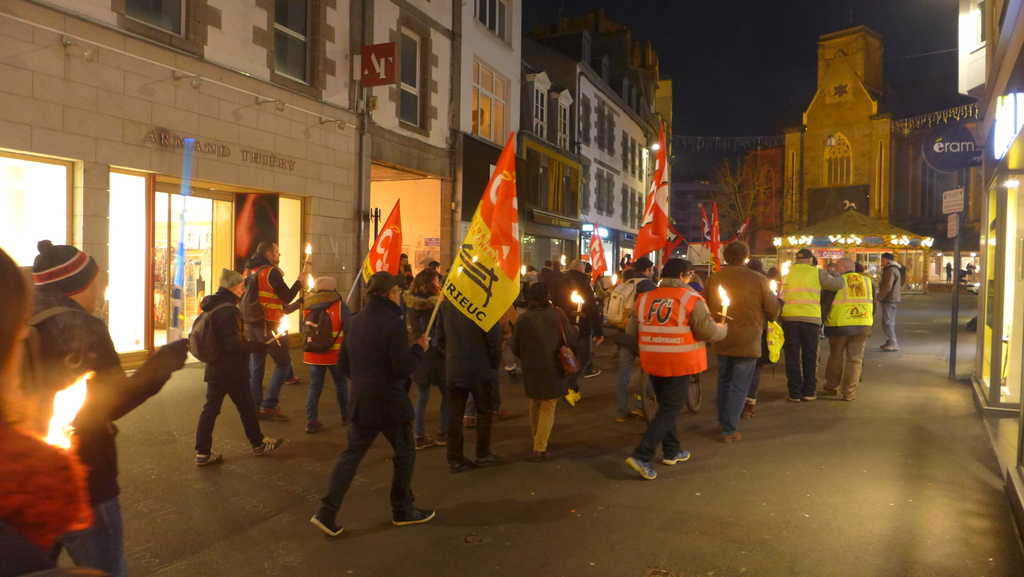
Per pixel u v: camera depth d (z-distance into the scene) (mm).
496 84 19094
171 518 4426
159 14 9453
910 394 8469
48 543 1250
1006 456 5734
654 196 8195
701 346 5395
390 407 4219
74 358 2316
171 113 9461
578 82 25406
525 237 21281
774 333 7191
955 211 9336
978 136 11219
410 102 15258
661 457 5875
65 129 8125
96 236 8547
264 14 11078
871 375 9875
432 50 15641
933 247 58062
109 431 2467
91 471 2367
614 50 35062
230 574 3668
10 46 7539
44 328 2316
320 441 6285
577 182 25406
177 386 8328
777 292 10398
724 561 3812
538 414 5824
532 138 20812
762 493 4914
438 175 16078
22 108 7672
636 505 4691
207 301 5508
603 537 4148
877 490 4957
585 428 6934
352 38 13055
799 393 8047
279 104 11180
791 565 3754
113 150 8695
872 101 63250
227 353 5508
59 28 8008
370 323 4238
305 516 4500
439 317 6133
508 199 5090
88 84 8359
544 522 4395
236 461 5637
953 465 5543
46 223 8242
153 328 9609
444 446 6281
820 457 5789
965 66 11617
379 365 4223
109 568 2426
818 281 8000
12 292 1197
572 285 9156
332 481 4152
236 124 10516
